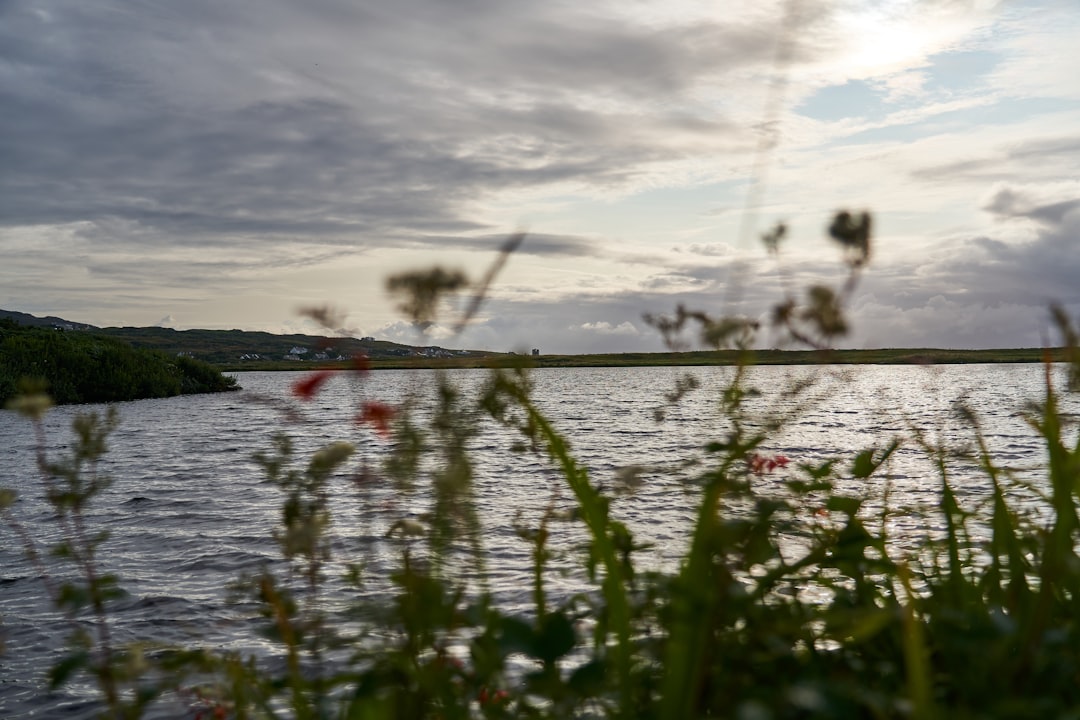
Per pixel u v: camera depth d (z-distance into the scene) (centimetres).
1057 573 158
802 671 175
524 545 923
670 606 168
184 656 214
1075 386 168
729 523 156
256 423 3912
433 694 168
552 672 142
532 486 1434
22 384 247
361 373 177
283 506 203
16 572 1020
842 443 2530
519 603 638
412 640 174
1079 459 167
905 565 198
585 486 154
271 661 592
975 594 218
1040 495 227
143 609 824
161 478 2031
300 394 181
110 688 211
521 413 170
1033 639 158
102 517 1469
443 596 176
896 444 246
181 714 279
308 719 177
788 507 170
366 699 139
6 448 2861
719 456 161
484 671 172
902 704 128
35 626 781
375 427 177
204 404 5491
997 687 155
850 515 213
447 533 179
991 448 1950
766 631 162
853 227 128
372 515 189
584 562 216
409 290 134
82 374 5656
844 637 192
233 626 721
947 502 239
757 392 158
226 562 1086
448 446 175
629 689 147
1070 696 159
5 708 595
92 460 261
